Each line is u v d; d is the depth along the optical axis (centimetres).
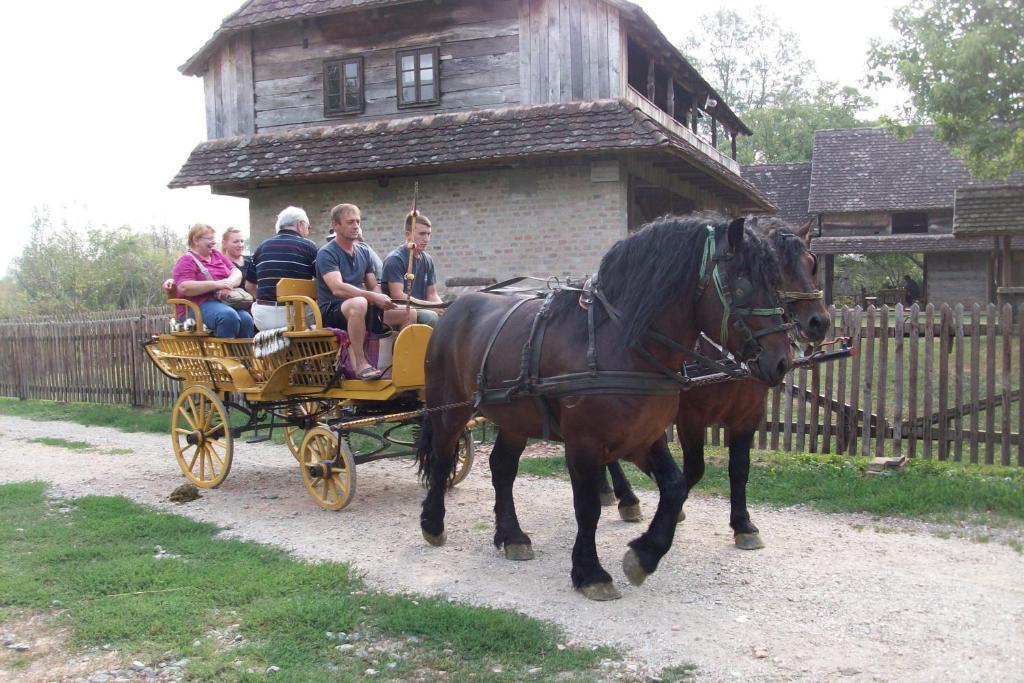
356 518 684
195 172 1670
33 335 1611
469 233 1564
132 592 508
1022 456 782
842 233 3169
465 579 531
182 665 409
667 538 476
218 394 816
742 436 586
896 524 639
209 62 1797
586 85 1495
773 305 429
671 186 1752
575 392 471
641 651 418
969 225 2098
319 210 1688
